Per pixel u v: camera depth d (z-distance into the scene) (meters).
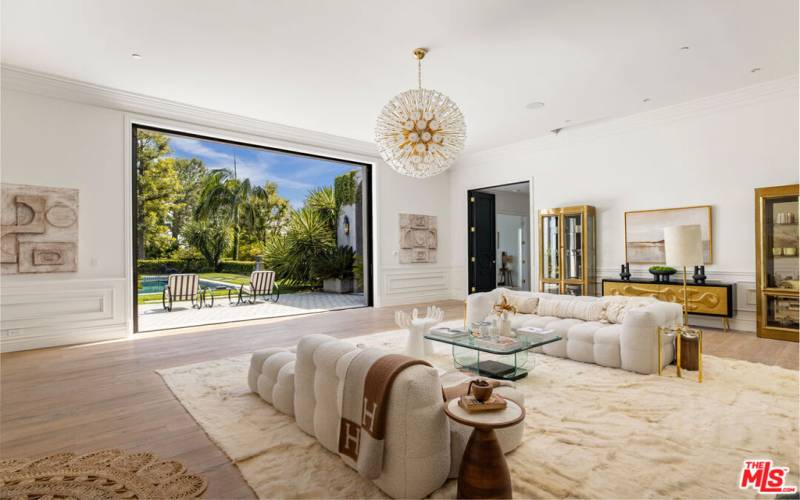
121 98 4.75
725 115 4.96
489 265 8.59
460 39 3.58
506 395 1.99
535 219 6.95
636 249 5.71
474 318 4.61
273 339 4.67
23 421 2.45
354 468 1.87
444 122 3.57
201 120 5.39
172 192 11.00
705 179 5.12
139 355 3.98
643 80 4.50
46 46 3.68
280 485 1.75
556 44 3.67
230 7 3.09
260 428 2.32
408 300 7.81
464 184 8.27
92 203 4.63
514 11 3.16
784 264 4.40
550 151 6.74
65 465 1.93
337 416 1.99
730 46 3.73
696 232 3.71
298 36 3.52
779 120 4.58
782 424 2.30
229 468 1.91
